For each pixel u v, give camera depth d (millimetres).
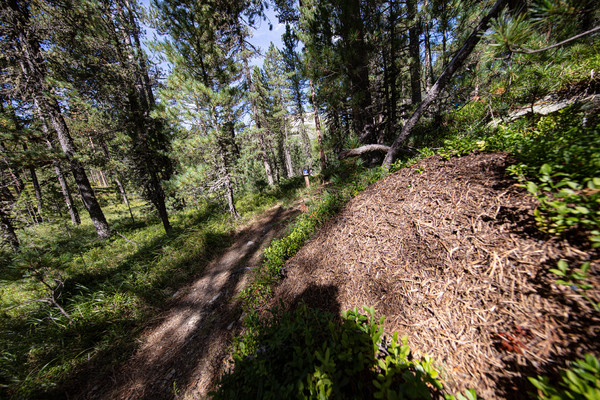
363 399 1436
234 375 1793
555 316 1350
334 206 4324
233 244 7195
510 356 1365
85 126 9453
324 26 5344
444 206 2414
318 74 5656
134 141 7844
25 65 7949
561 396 1022
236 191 12148
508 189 2100
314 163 18625
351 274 2627
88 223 16031
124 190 14852
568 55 2674
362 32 5320
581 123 2631
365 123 6664
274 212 9031
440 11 4875
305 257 3549
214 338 3578
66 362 3348
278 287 3490
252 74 15688
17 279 3713
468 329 1597
